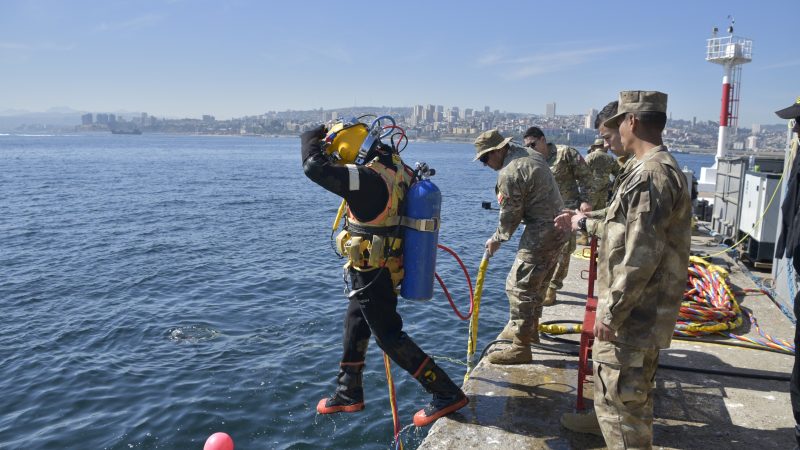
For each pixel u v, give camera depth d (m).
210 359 8.18
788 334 5.31
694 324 5.27
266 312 10.31
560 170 7.41
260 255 15.50
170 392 7.14
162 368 7.89
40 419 6.60
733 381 4.30
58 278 12.91
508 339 4.86
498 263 14.37
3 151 106.56
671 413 3.80
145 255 15.45
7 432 6.33
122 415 6.61
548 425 3.62
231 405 6.74
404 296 3.60
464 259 14.84
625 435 2.81
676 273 2.71
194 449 5.89
